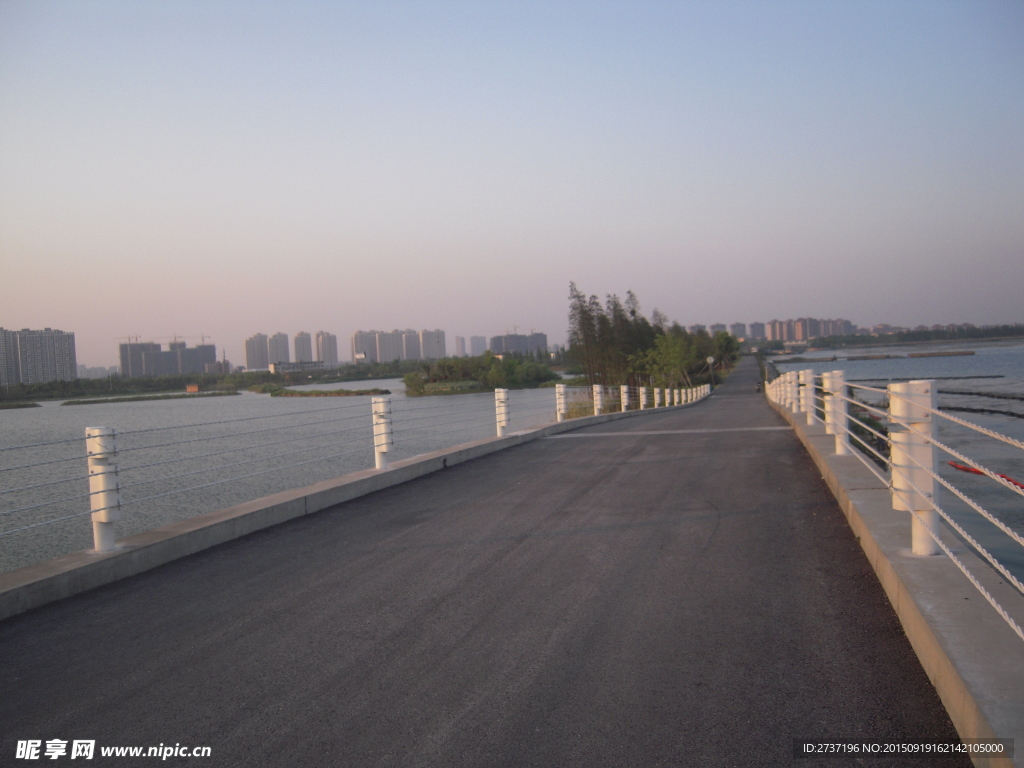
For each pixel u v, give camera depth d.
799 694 3.12
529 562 5.45
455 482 9.62
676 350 70.00
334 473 27.92
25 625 4.50
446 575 5.20
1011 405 41.41
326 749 2.84
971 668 2.77
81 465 26.81
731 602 4.35
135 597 5.02
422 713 3.10
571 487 8.80
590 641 3.82
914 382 4.35
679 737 2.81
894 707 2.97
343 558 5.85
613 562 5.35
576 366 85.56
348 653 3.81
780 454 11.03
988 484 15.95
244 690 3.42
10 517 19.41
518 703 3.15
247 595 4.96
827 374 9.34
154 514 20.45
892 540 4.71
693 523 6.53
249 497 22.97
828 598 4.33
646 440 13.83
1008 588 3.67
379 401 9.65
